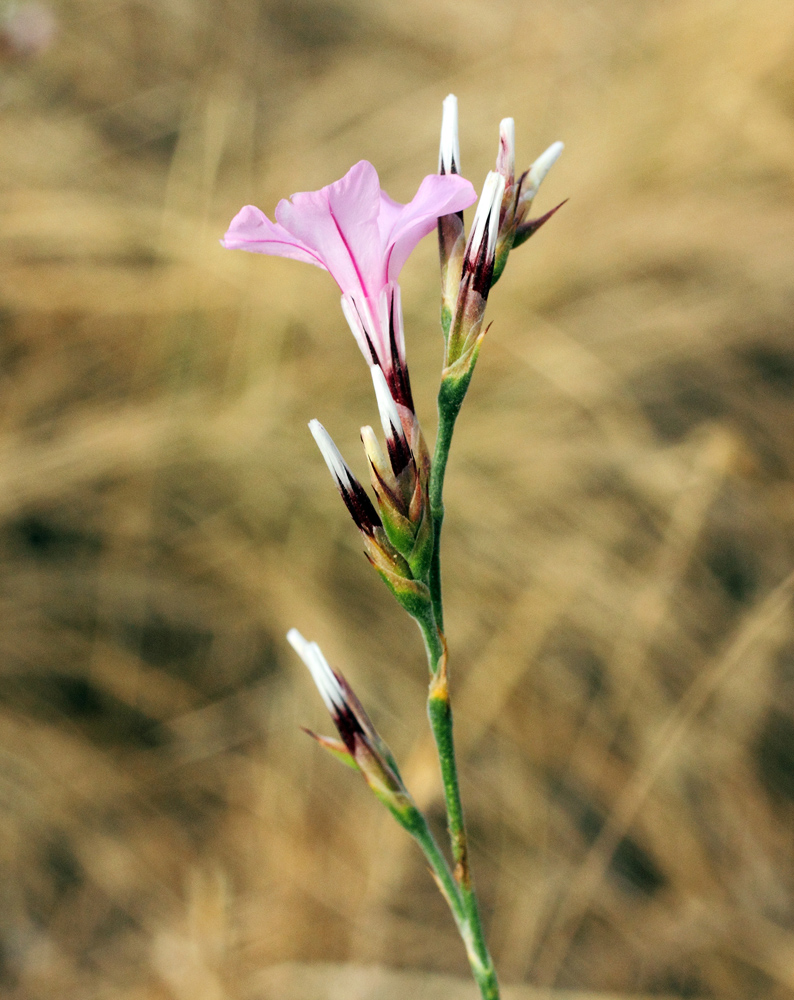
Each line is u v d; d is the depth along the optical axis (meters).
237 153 0.54
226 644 0.41
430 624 0.19
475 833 0.36
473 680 0.39
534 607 0.40
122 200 0.50
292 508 0.43
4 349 0.45
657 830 0.36
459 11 0.60
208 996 0.32
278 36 0.62
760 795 0.37
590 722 0.38
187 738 0.39
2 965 0.33
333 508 0.43
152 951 0.34
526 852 0.36
